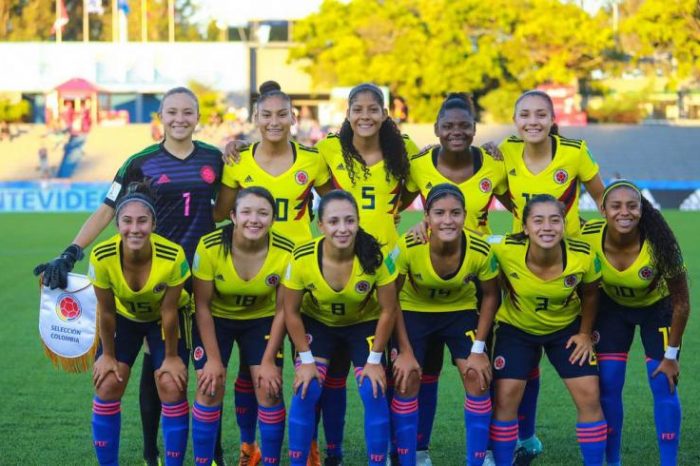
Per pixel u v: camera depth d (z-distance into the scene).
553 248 5.38
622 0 40.59
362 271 5.32
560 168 6.25
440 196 5.34
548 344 5.64
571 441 6.44
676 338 5.55
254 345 5.65
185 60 41.06
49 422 6.82
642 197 5.53
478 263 5.54
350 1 37.38
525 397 6.06
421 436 5.99
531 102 6.09
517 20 35.94
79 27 50.69
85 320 5.61
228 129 36.22
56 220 24.48
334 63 37.03
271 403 5.49
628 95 39.16
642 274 5.52
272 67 42.16
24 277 14.27
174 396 5.44
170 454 5.47
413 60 35.62
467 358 5.67
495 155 6.30
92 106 39.09
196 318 5.56
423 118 36.31
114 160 35.22
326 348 5.64
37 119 42.25
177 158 6.06
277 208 6.12
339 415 5.93
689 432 6.56
